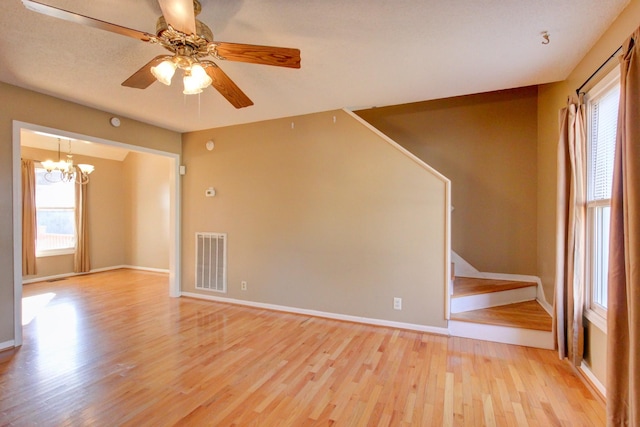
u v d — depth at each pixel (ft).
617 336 5.33
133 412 6.39
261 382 7.52
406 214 10.93
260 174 13.35
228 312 12.80
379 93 10.09
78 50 7.35
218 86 6.84
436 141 13.73
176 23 4.82
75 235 20.34
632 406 4.68
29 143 18.12
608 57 6.35
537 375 7.76
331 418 6.23
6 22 6.22
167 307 13.50
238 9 5.79
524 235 12.50
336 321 11.73
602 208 7.26
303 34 6.67
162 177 21.40
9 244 9.44
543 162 11.34
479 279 12.76
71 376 7.78
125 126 12.66
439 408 6.53
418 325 10.72
